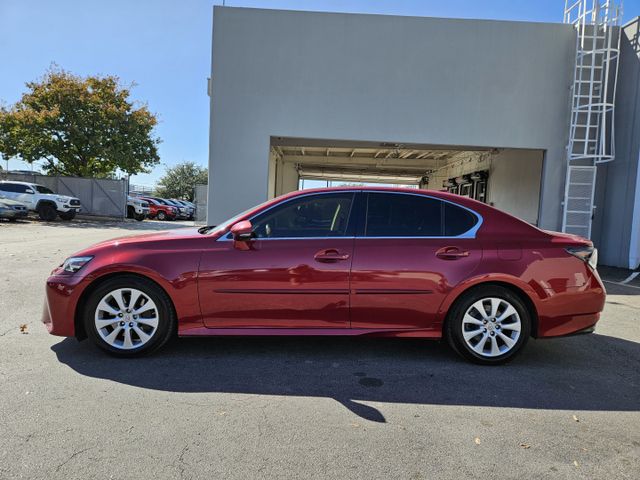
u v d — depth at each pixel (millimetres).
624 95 10586
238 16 10195
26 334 4734
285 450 2715
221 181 10383
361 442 2826
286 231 4191
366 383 3732
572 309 4156
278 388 3594
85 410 3133
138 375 3766
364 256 4074
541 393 3615
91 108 25734
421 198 4309
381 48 10344
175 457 2615
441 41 10367
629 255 10383
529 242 4195
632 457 2730
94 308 4051
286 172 21938
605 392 3662
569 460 2682
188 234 4371
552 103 10578
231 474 2471
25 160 26250
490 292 4121
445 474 2516
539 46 10469
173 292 4016
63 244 12398
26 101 25375
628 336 5230
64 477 2402
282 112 10359
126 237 4461
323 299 4059
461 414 3227
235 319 4078
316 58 10312
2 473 2422
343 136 10461
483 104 10500
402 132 10477
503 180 14969
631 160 10328
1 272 8008
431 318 4133
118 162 26578
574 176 10531
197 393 3461
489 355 4148
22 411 3096
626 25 10539
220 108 10305
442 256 4102
